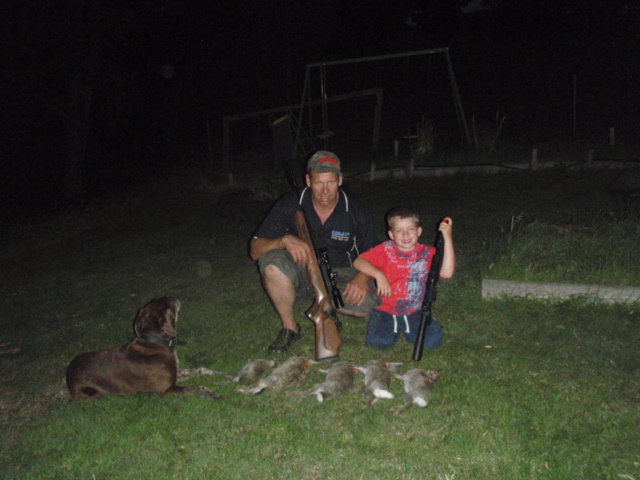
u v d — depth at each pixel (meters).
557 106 18.00
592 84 19.30
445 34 27.84
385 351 4.39
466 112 18.67
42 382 4.19
